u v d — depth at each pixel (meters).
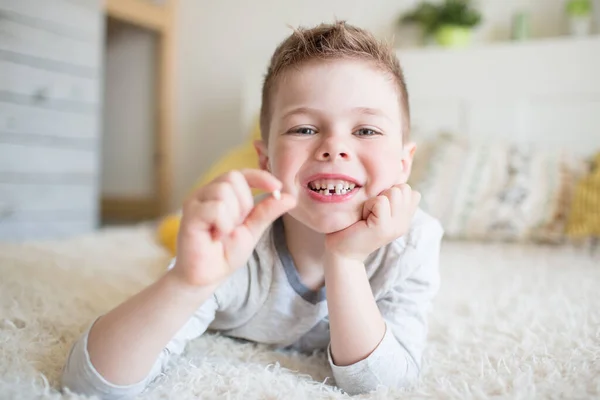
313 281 0.72
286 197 0.54
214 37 3.13
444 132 2.19
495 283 1.23
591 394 0.56
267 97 0.74
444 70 2.31
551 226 1.81
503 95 2.23
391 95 0.67
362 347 0.60
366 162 0.62
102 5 2.53
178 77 3.24
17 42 2.18
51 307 0.91
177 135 3.25
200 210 0.51
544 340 0.78
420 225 0.74
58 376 0.62
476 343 0.79
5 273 1.17
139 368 0.56
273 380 0.62
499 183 1.93
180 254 0.52
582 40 2.11
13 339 0.72
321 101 0.62
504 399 0.55
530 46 2.18
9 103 2.16
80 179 2.45
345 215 0.61
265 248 0.71
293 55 0.65
